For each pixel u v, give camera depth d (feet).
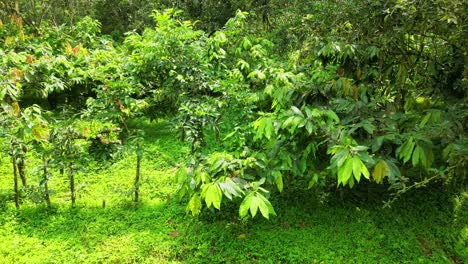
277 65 14.20
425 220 10.28
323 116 9.11
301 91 10.03
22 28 20.56
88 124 12.07
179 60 15.03
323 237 9.62
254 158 9.11
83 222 10.18
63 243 9.32
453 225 10.19
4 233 9.63
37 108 9.52
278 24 19.04
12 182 12.34
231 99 12.98
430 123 8.96
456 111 9.08
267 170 9.25
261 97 11.68
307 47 12.20
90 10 37.29
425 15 9.37
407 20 9.77
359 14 10.93
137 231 9.89
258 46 14.71
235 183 8.36
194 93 14.58
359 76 10.65
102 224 10.12
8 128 9.76
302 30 14.37
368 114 9.34
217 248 9.28
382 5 10.36
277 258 9.00
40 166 10.62
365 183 11.59
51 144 10.88
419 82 11.52
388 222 10.19
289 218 10.36
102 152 11.94
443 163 10.63
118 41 36.14
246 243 9.38
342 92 9.73
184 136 11.91
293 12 17.67
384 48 10.38
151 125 18.10
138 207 10.94
